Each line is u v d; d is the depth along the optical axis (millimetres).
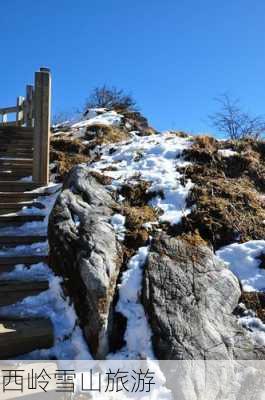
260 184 5555
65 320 3885
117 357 3492
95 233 4199
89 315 3633
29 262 4500
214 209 4777
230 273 4043
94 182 5152
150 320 3605
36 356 3600
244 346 3543
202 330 3549
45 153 6113
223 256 4340
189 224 4598
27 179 6395
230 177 5562
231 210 4840
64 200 4660
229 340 3551
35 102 6113
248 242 4465
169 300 3695
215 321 3654
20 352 3590
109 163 6094
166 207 4914
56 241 4312
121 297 3822
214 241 4504
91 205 4715
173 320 3559
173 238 4324
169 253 4117
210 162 5703
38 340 3635
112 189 5141
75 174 5145
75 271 3932
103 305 3607
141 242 4305
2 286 4102
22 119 9391
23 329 3656
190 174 5465
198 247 4250
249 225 4715
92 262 3859
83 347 3604
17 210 5477
